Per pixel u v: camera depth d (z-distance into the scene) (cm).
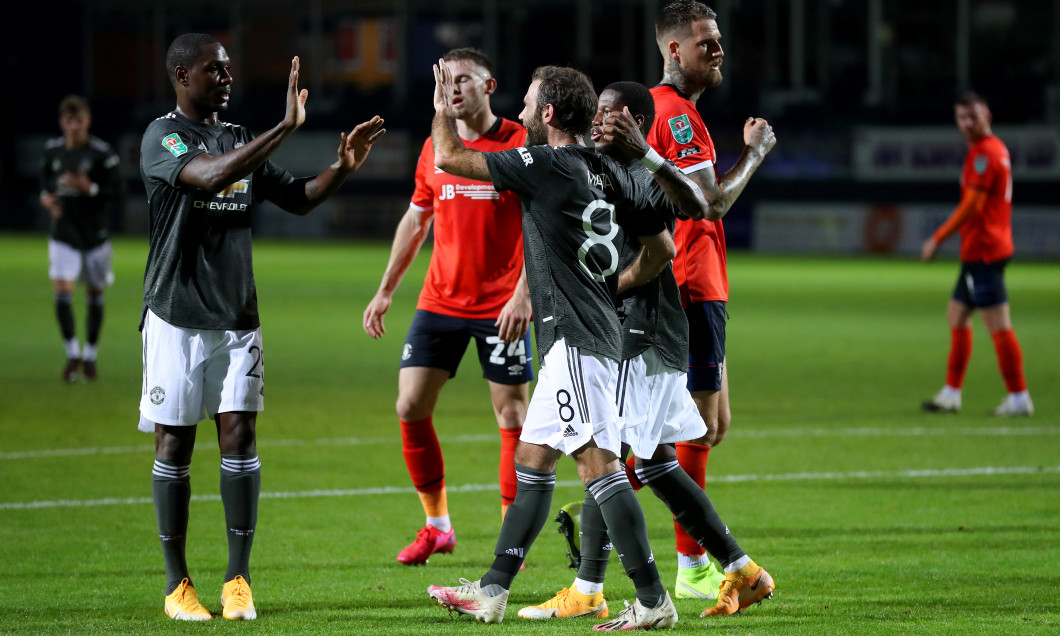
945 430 3241
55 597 1678
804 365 4719
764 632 1494
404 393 1998
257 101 16238
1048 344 5428
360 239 15425
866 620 1559
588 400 1483
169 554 1606
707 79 1722
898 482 2570
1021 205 12375
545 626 1541
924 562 1908
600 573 1612
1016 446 3003
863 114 13988
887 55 14038
